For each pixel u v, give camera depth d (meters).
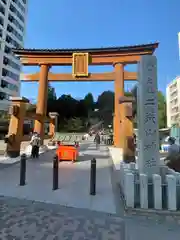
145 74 6.64
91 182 7.00
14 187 7.59
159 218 5.13
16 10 58.28
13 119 14.72
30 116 16.94
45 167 11.41
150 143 6.39
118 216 5.27
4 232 4.31
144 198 5.56
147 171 6.29
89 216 5.24
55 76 22.14
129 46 21.42
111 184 8.19
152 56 6.71
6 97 53.47
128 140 13.02
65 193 7.01
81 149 21.31
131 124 13.27
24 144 25.58
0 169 10.79
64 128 57.91
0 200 6.28
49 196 6.70
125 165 7.29
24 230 4.41
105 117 64.56
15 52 22.27
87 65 21.58
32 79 22.20
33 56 22.14
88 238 4.14
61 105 66.94
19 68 59.06
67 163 12.84
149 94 6.57
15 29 57.59
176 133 29.33
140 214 5.32
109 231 4.47
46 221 4.88
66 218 5.08
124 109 13.25
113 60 21.91
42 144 19.62
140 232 4.46
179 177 5.87
